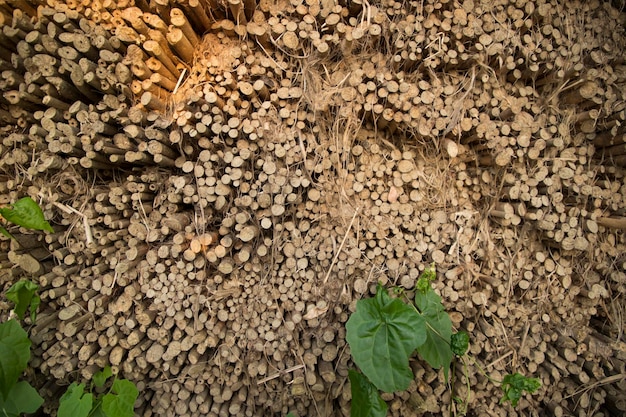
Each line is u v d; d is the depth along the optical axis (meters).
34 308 0.63
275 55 0.73
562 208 0.71
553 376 0.74
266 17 0.73
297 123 0.73
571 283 0.76
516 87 0.77
